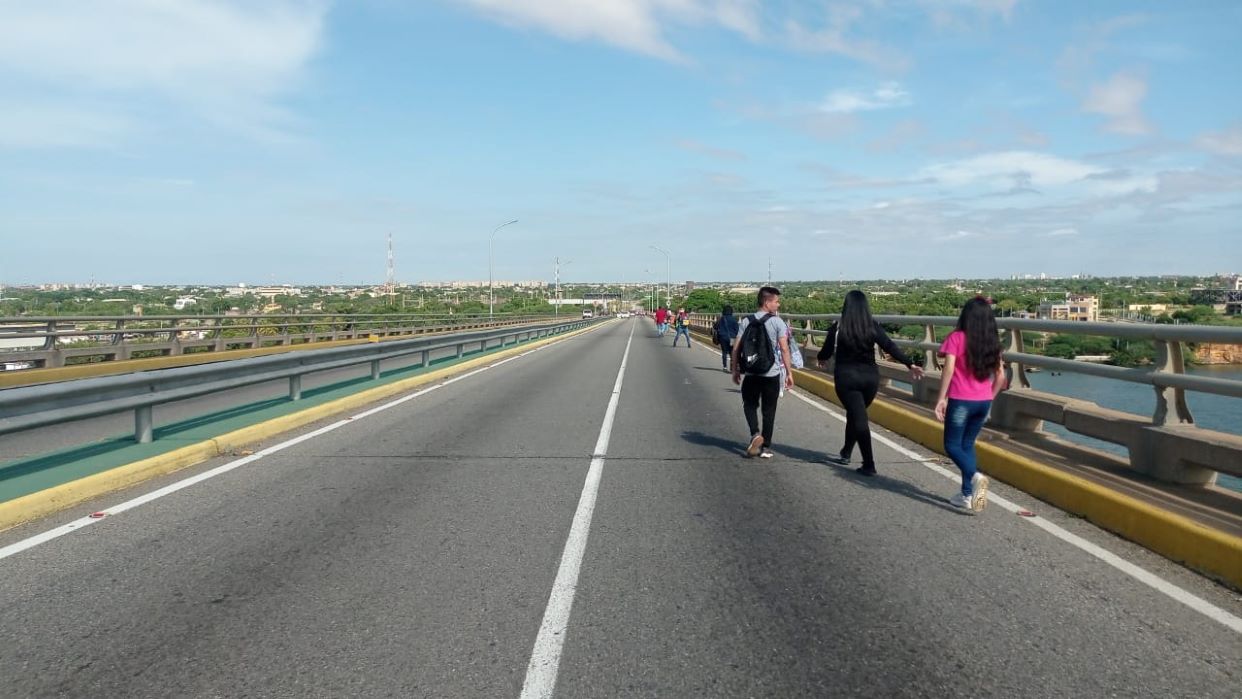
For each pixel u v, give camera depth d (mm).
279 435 11070
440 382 19172
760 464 9008
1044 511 6902
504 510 7004
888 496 7480
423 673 3934
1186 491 6406
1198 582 5168
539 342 42000
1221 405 8484
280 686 3801
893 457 9383
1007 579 5223
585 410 13852
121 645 4246
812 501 7293
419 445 10281
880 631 4410
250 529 6402
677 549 5879
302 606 4781
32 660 4070
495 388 17719
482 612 4695
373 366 17750
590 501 7316
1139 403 7711
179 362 24719
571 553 5789
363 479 8250
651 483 8055
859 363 8438
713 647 4219
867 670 3953
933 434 9797
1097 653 4133
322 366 14516
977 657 4094
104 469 7918
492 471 8648
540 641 4293
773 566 5492
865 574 5320
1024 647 4207
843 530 6352
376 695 3715
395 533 6293
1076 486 6773
